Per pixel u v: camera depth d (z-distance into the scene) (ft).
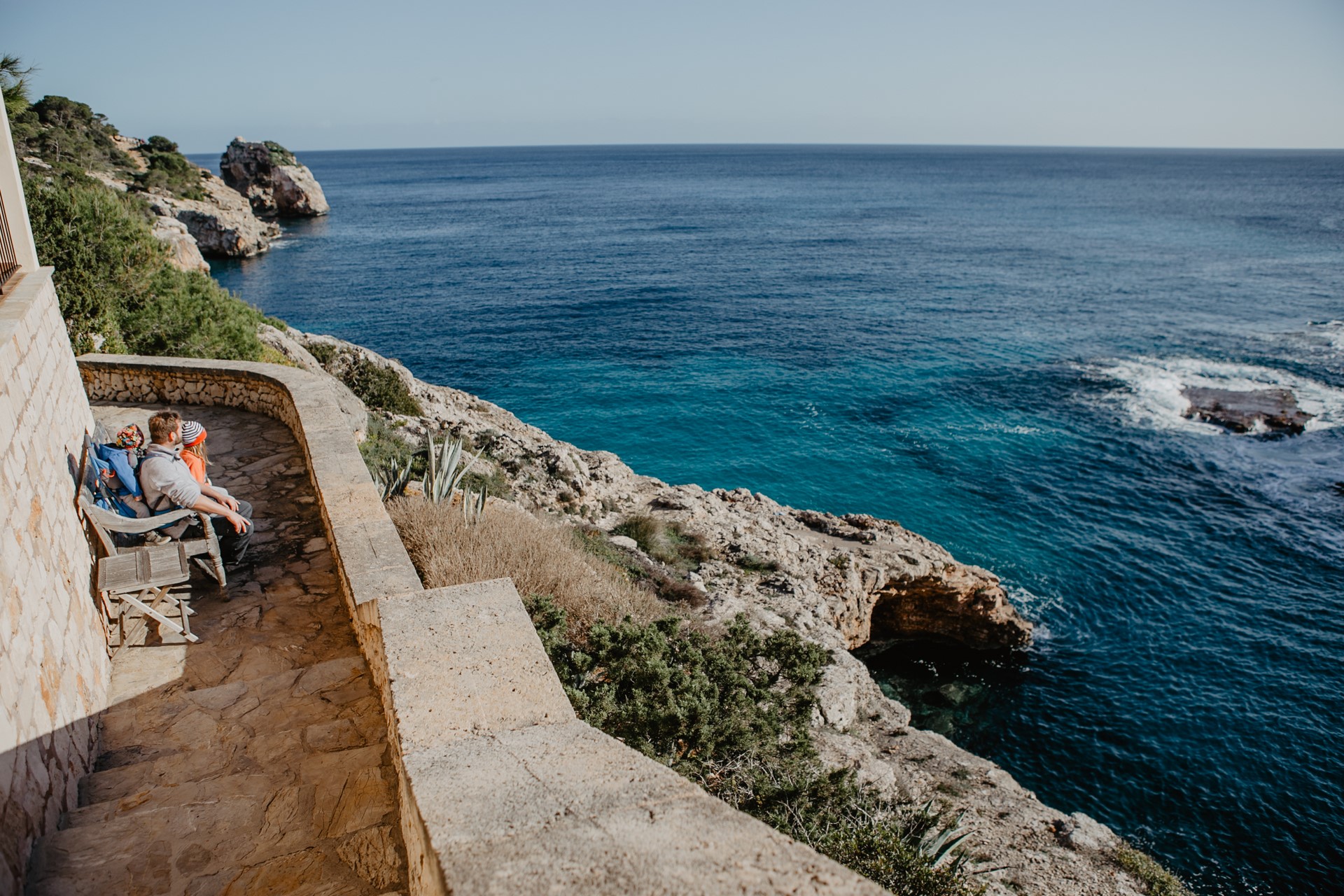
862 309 219.00
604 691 24.44
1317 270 282.97
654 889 5.81
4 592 11.22
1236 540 99.19
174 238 162.20
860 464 120.78
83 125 298.97
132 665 17.53
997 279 261.85
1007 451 124.77
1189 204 553.64
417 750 9.35
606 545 58.59
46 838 11.22
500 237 370.73
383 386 80.53
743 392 151.84
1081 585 90.43
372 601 14.90
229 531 22.13
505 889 5.94
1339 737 67.82
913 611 80.12
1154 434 130.82
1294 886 54.29
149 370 37.45
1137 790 62.85
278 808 12.56
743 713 27.78
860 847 24.59
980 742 68.33
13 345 14.39
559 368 167.53
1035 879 34.35
